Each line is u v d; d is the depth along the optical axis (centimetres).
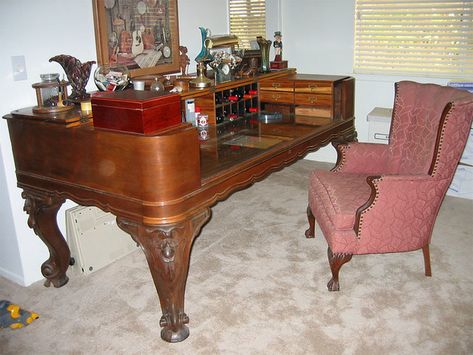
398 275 241
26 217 238
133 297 229
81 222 245
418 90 252
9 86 218
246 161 207
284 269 250
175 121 179
